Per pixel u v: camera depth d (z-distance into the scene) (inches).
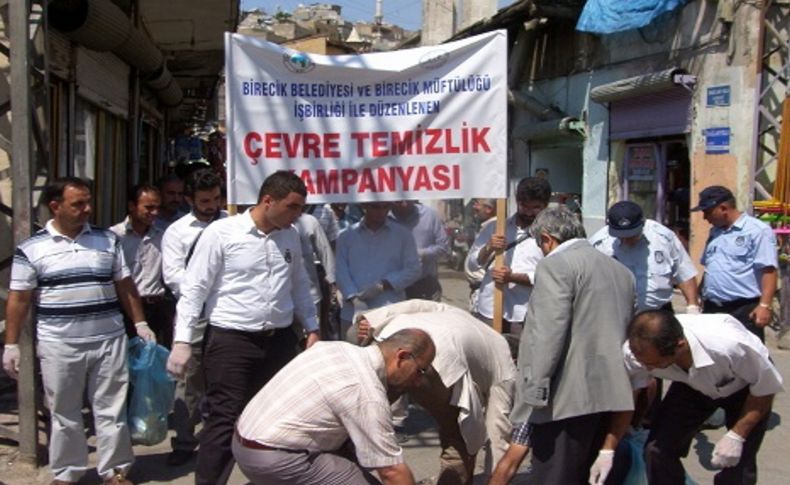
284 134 207.6
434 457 219.0
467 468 175.5
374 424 129.5
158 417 204.2
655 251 225.6
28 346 200.4
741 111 422.9
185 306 179.2
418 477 204.2
